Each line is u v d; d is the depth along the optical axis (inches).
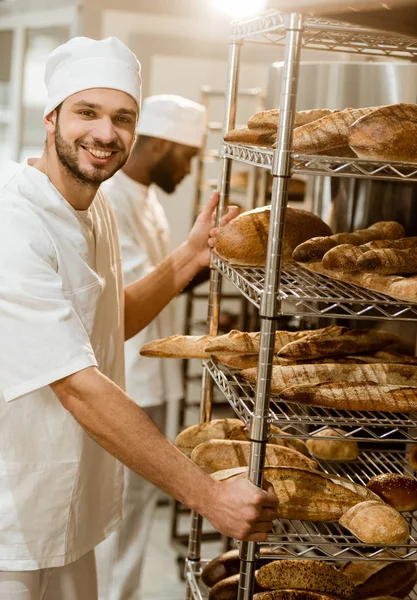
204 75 168.1
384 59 86.6
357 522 52.0
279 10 46.0
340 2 42.5
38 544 63.9
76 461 64.6
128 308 77.3
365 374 56.5
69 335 56.8
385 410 53.4
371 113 50.9
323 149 52.5
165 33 155.3
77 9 139.4
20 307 56.8
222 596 58.3
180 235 171.2
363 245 56.6
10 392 57.2
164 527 144.2
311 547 53.0
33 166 65.8
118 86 59.9
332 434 56.3
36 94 156.6
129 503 113.1
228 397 58.0
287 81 46.5
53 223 62.3
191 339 65.1
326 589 56.8
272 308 48.5
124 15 150.4
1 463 62.6
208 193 172.6
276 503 51.3
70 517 65.2
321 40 57.4
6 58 167.6
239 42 66.1
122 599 113.8
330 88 74.3
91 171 60.8
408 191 67.3
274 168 47.6
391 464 65.5
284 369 56.4
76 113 60.0
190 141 116.2
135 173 114.7
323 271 56.2
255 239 61.1
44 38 152.3
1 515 62.6
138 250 112.0
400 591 59.1
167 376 116.8
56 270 61.7
